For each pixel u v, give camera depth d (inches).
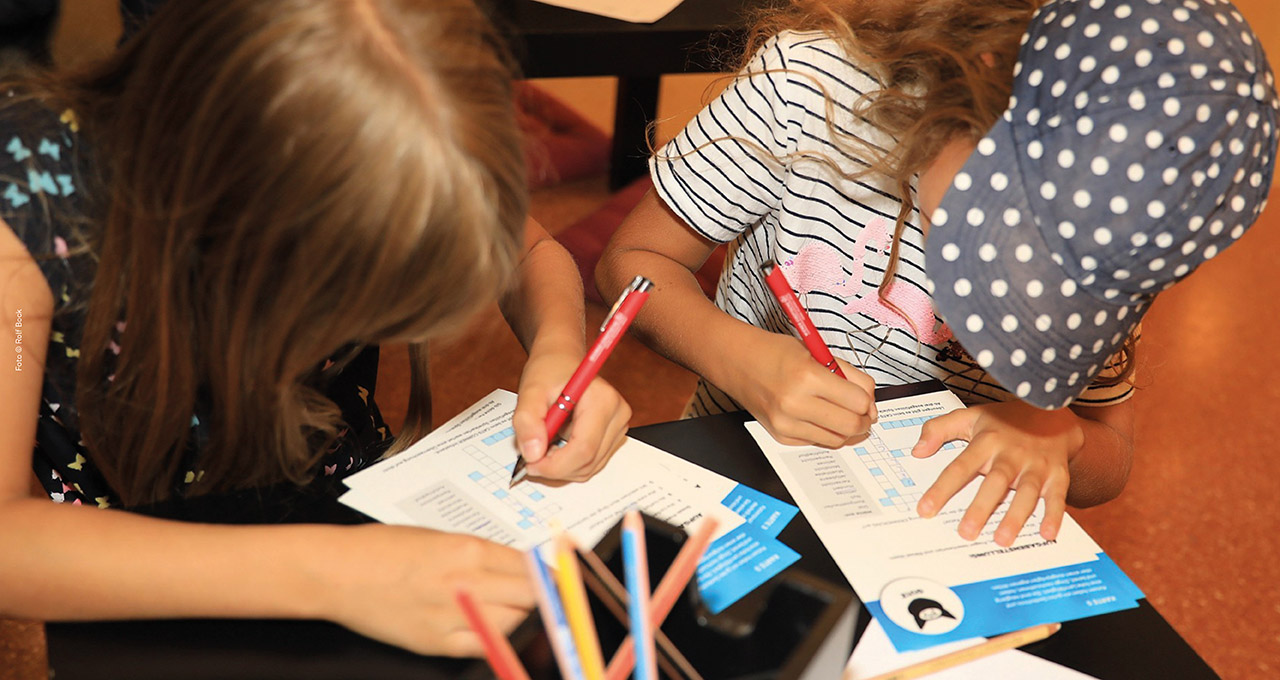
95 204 26.8
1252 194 23.9
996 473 30.3
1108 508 69.3
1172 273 24.6
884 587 26.5
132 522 24.7
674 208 39.5
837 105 35.6
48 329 27.3
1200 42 23.3
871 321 39.1
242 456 29.1
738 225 39.9
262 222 22.2
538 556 18.3
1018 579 27.3
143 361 27.6
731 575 26.2
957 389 39.9
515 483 28.4
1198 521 69.1
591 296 79.4
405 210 21.4
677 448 30.7
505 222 23.9
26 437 26.5
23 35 31.6
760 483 29.7
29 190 26.0
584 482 28.9
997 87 26.4
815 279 39.3
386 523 27.0
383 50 21.0
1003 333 25.5
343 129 20.6
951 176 26.6
